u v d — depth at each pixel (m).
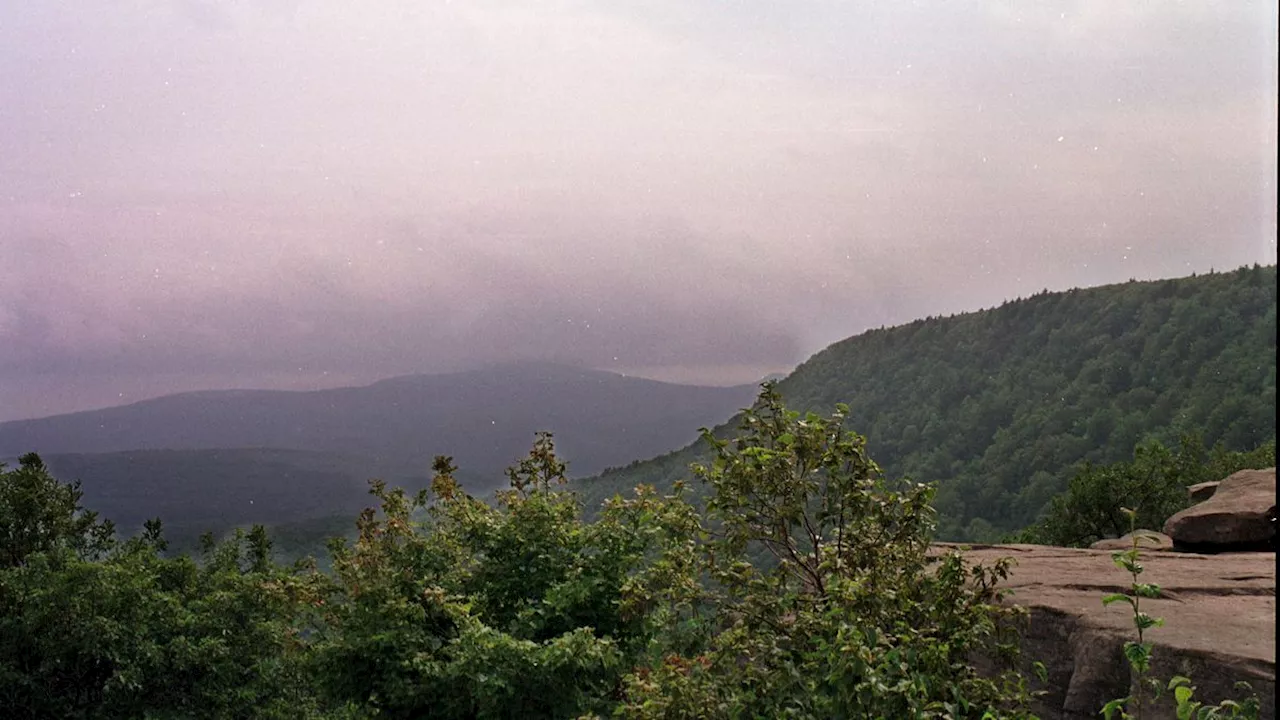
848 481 4.11
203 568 14.72
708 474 4.40
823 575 4.11
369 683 6.10
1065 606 4.03
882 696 2.85
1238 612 3.87
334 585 6.66
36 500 14.56
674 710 3.15
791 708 3.07
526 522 6.91
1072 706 3.71
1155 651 3.44
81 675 11.67
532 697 5.53
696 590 4.19
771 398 4.39
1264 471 8.05
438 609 6.29
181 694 11.55
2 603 11.42
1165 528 7.41
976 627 3.46
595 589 6.25
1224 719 2.79
